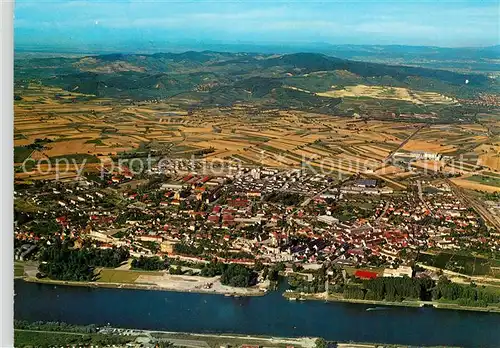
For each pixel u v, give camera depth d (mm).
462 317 47812
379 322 46625
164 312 47500
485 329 45812
